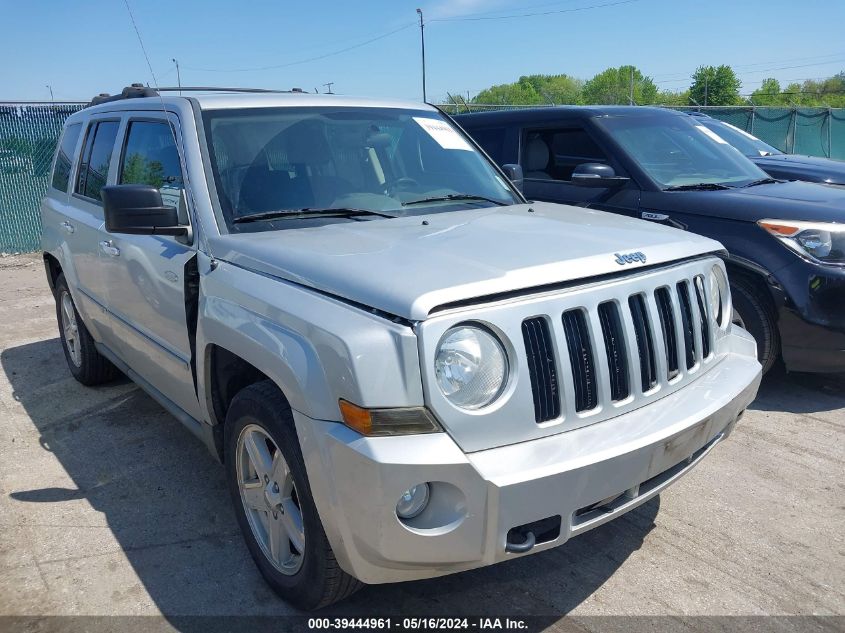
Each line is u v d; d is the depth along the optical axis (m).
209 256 3.06
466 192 3.86
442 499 2.24
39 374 5.68
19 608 2.88
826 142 19.97
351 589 2.64
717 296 3.26
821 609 2.85
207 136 3.39
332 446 2.26
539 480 2.23
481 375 2.28
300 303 2.49
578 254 2.63
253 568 3.13
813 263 4.63
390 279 2.36
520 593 2.96
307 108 3.76
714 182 5.76
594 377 2.52
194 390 3.31
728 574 3.08
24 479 3.96
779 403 4.95
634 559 3.19
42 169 11.45
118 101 4.55
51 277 5.57
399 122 4.03
